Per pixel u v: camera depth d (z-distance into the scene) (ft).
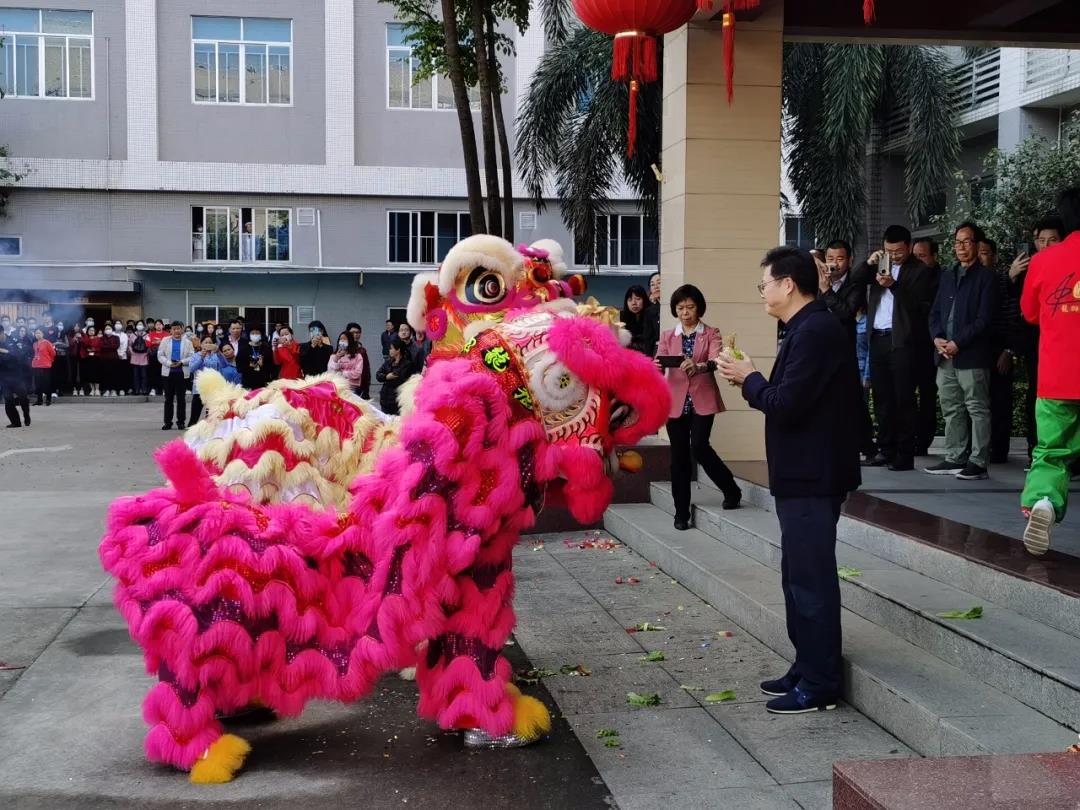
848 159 52.60
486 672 13.57
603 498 13.79
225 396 14.58
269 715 15.29
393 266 90.33
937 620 14.89
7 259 86.38
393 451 13.47
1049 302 16.03
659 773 13.09
